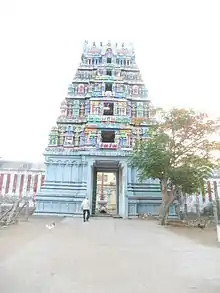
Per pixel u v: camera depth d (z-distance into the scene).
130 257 10.70
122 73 45.06
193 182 26.20
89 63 45.56
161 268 9.03
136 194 36.66
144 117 42.19
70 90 42.94
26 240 14.52
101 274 8.18
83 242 14.06
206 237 17.48
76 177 37.72
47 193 36.47
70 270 8.55
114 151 37.81
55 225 22.80
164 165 26.41
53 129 40.00
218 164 27.61
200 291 6.79
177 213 34.78
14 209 24.34
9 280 7.44
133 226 23.72
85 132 39.09
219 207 20.83
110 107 41.53
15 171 50.50
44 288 6.81
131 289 6.88
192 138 27.50
